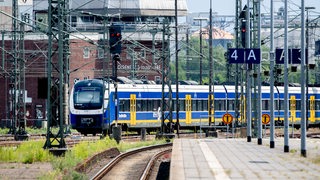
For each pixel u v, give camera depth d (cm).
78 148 7969
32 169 6366
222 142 9300
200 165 5519
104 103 12838
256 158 6316
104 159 8262
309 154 7000
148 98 13525
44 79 8019
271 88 8206
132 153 9456
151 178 6600
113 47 9619
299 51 8275
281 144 8850
